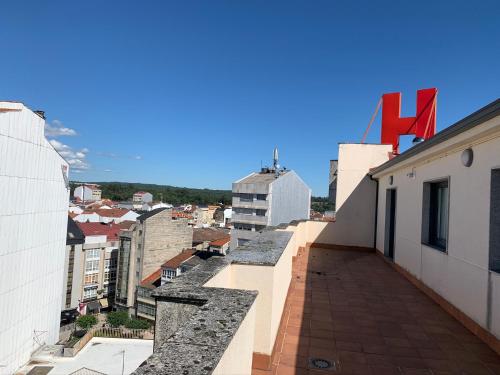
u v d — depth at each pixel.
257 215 45.62
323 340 4.00
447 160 5.43
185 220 43.41
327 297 5.76
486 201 4.19
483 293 4.17
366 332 4.28
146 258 38.44
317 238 11.73
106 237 39.72
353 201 11.42
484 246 4.19
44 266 16.97
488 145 4.18
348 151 11.57
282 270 4.13
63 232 18.95
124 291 38.03
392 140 11.45
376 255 10.57
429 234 6.41
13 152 13.71
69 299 33.38
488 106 3.37
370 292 6.13
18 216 14.38
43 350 16.25
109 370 15.06
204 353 1.35
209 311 1.88
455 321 4.74
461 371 3.36
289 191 48.94
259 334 3.22
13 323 14.48
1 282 13.45
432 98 10.59
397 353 3.71
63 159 18.38
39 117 15.70
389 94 11.60
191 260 37.66
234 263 3.27
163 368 1.21
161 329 2.21
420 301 5.65
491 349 3.87
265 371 3.18
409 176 7.30
